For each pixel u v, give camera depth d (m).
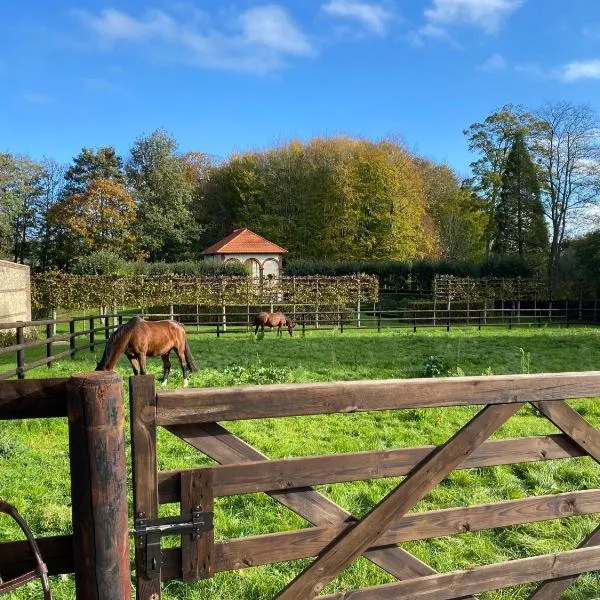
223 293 23.36
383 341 16.72
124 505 1.66
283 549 2.01
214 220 50.47
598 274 27.50
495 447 2.29
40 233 41.59
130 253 42.31
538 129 32.03
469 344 15.87
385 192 43.28
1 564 1.73
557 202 30.20
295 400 1.94
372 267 38.50
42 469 4.96
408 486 2.13
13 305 16.36
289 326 18.61
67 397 1.62
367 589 2.16
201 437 1.89
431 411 7.21
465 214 45.41
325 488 4.49
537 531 3.88
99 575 1.63
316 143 47.66
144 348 8.24
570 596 3.11
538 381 2.28
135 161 47.00
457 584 2.31
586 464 5.16
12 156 37.31
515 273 32.91
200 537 1.87
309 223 46.00
